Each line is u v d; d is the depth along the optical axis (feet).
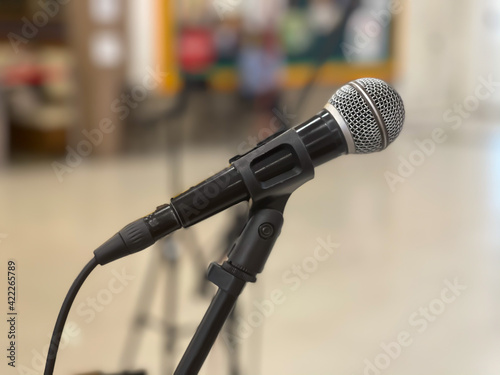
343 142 2.69
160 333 9.11
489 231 15.25
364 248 13.91
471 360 8.93
